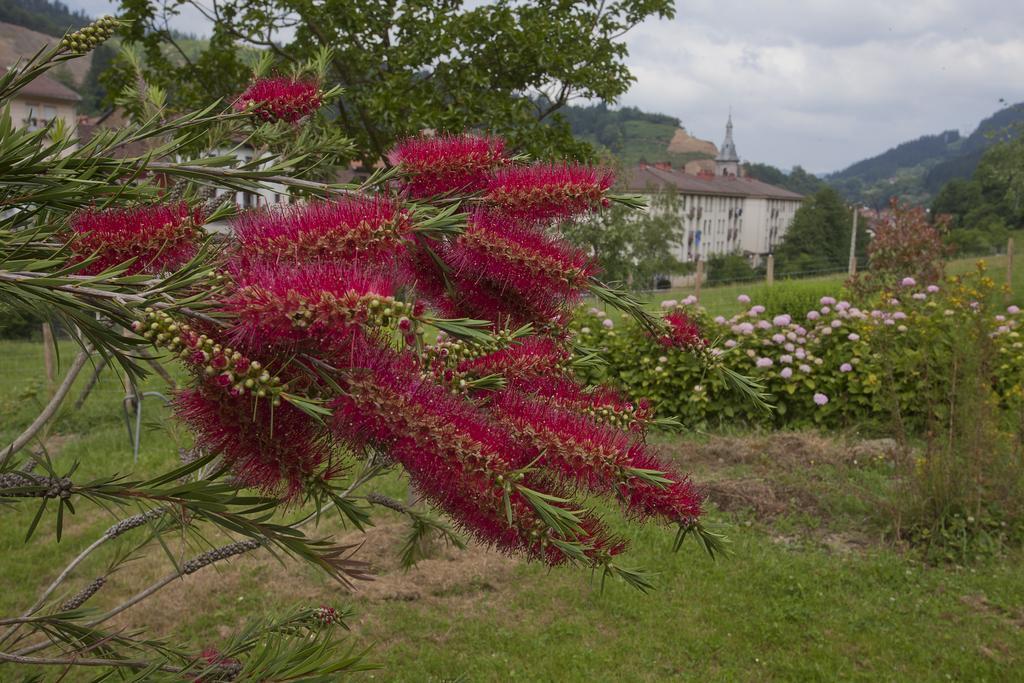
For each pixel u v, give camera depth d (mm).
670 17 4836
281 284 799
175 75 4223
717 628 4418
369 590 4688
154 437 7191
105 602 4527
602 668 4035
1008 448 5402
